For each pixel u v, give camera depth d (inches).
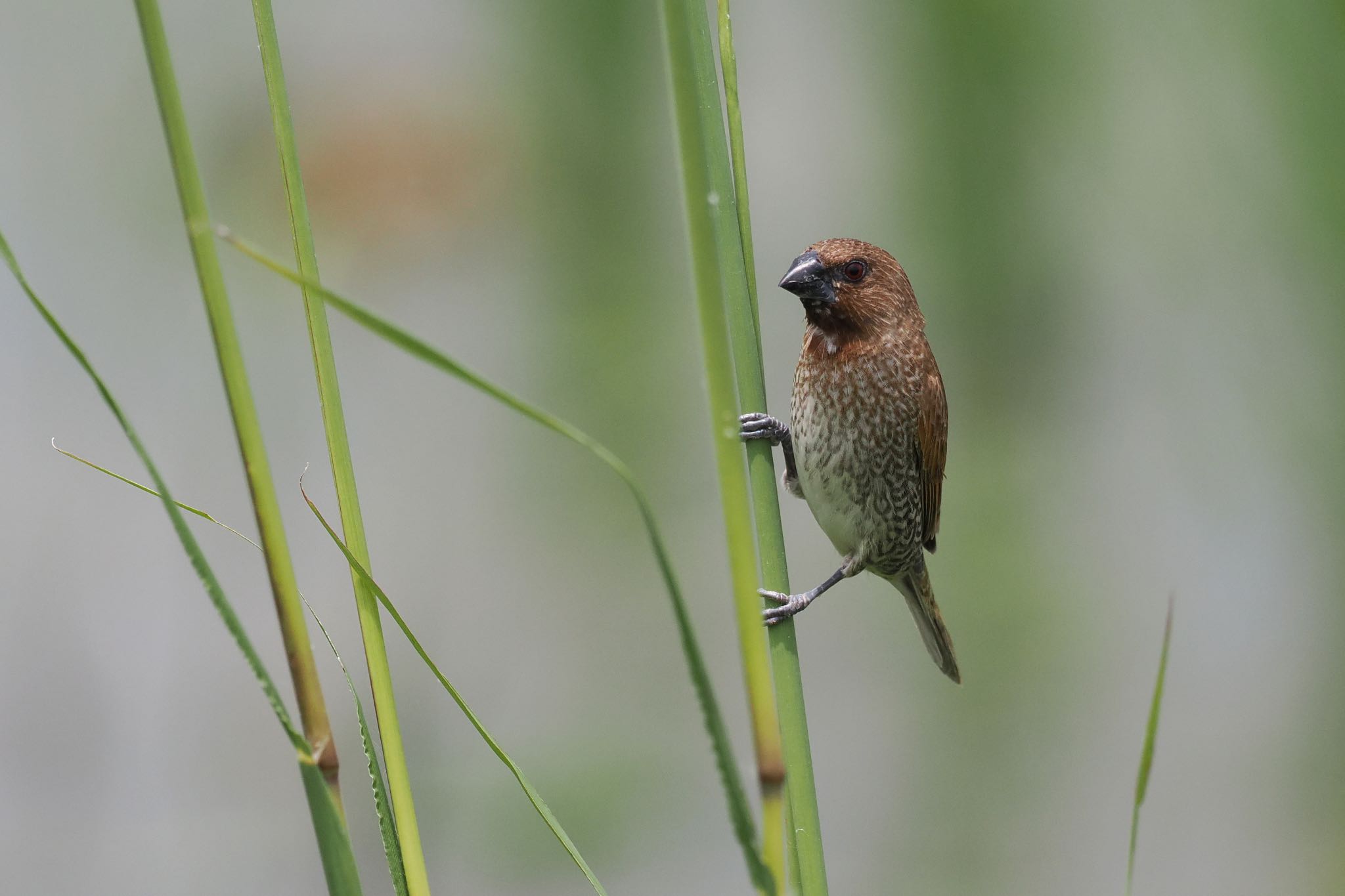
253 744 395.5
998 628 465.1
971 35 427.5
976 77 431.2
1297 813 399.2
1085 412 468.4
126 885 355.6
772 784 109.7
